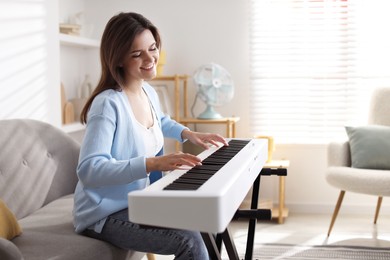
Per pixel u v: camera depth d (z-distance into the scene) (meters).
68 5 3.82
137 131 1.79
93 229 1.77
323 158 3.99
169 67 4.11
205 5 4.04
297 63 3.96
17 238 1.77
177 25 4.08
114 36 1.76
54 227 1.88
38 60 2.82
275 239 3.29
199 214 1.16
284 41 3.95
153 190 1.25
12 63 2.57
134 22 1.77
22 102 2.67
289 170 4.04
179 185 1.30
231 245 1.76
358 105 3.92
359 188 2.99
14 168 2.12
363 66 3.89
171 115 4.08
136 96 1.89
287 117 4.01
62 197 2.35
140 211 1.20
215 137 2.05
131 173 1.52
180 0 4.06
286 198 4.06
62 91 3.39
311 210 4.00
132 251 1.90
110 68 1.78
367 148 3.29
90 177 1.58
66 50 3.74
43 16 2.87
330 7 3.88
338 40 3.88
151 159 1.54
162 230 1.61
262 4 3.95
